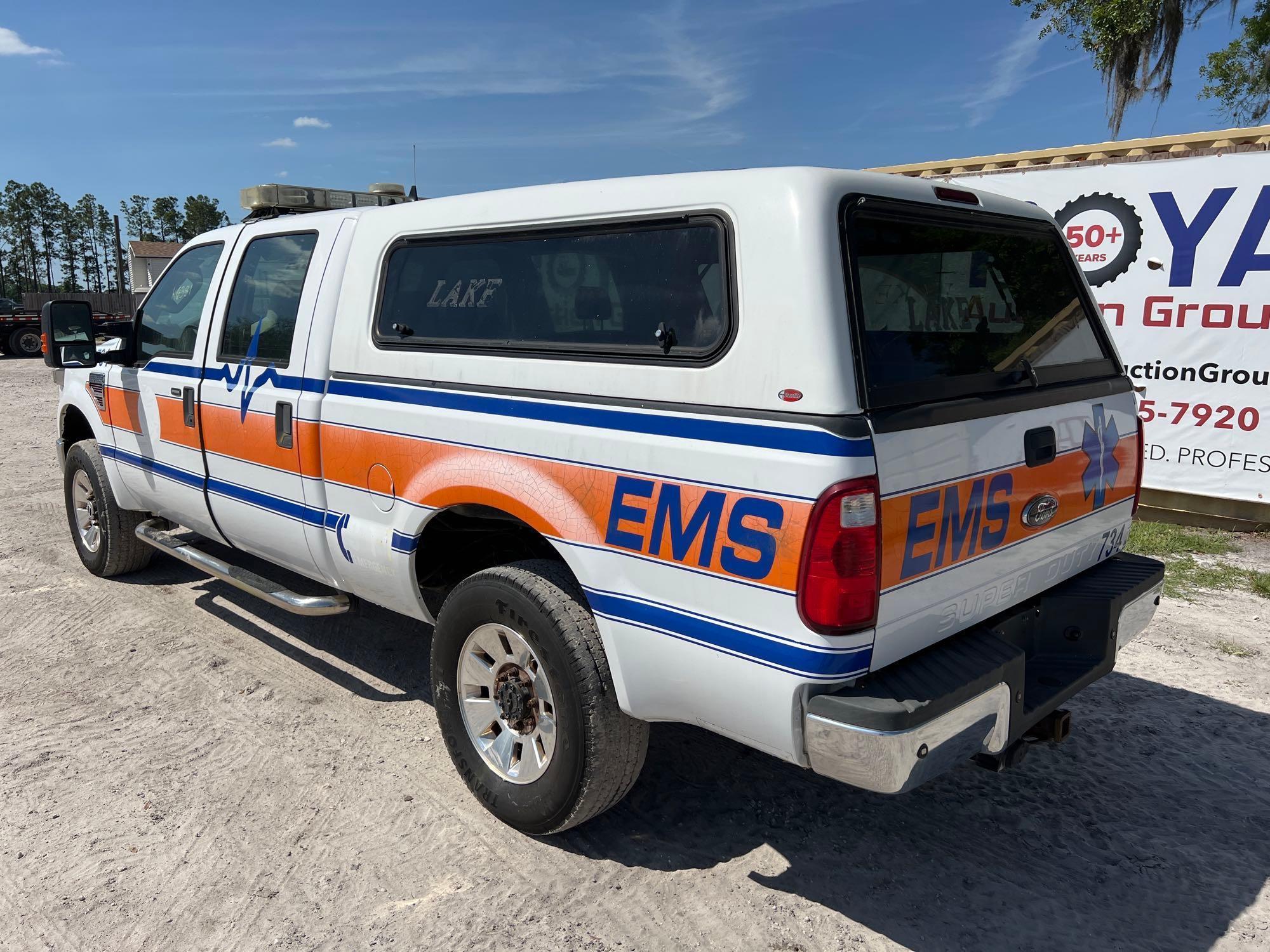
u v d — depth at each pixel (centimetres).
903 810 322
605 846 301
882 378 229
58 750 363
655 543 248
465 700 314
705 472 236
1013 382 272
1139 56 1590
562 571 286
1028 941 258
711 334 241
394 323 331
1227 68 1903
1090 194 736
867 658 225
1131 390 328
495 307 298
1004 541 264
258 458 391
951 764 238
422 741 371
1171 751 364
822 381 218
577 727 273
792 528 218
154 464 470
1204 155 678
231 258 418
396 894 278
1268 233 659
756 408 229
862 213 238
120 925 265
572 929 262
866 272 235
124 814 319
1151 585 312
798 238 225
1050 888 281
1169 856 297
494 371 293
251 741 371
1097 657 295
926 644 245
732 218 238
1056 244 319
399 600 346
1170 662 448
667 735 376
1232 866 292
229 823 315
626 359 259
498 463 288
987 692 239
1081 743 369
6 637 478
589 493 264
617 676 265
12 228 11919
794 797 330
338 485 353
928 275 256
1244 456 688
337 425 348
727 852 298
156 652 457
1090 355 322
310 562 383
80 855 297
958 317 266
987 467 252
